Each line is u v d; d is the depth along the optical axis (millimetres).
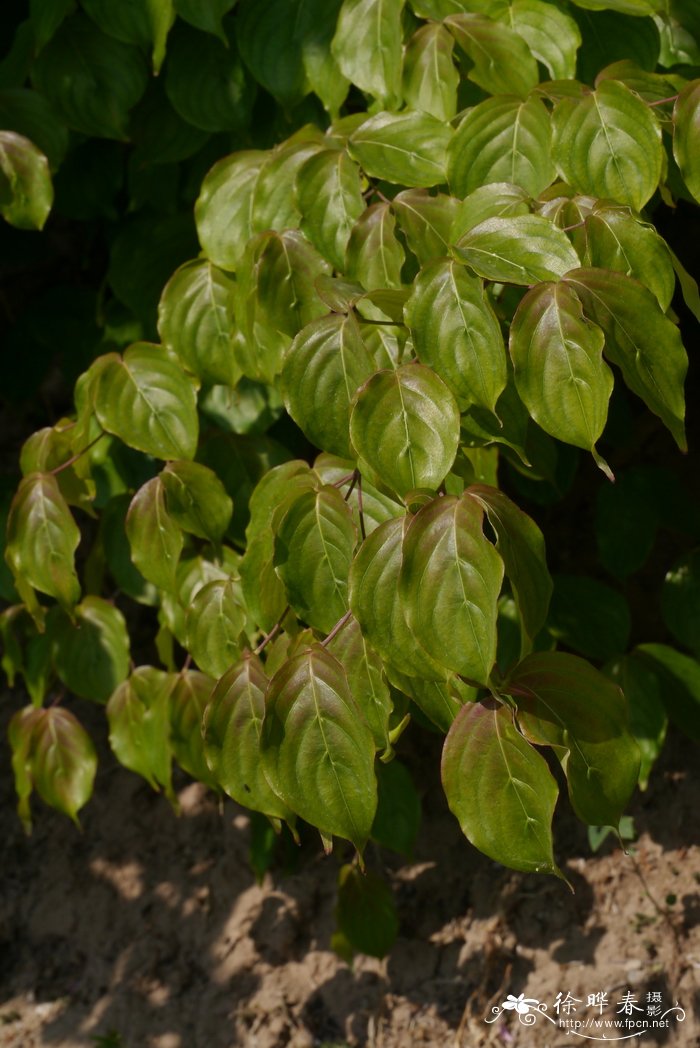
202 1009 2209
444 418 1691
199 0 1899
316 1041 2166
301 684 1717
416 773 2326
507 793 1695
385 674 1729
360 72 1853
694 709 2043
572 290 1691
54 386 2480
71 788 2043
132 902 2355
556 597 2057
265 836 2180
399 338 1761
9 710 2561
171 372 1869
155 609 2488
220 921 2297
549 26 1854
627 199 1770
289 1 1906
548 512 2260
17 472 2516
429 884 2260
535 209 1752
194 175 2031
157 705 1996
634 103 1766
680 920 2156
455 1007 2160
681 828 2207
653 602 2330
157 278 2049
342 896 2113
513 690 1708
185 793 2439
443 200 1785
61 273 2371
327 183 1807
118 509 2021
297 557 1755
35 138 1981
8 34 2113
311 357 1730
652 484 2092
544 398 1691
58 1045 2203
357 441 1694
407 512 1689
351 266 1784
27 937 2373
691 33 1900
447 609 1673
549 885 2203
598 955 2156
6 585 2090
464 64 1835
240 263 1819
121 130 1978
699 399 2309
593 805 1717
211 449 1972
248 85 1958
